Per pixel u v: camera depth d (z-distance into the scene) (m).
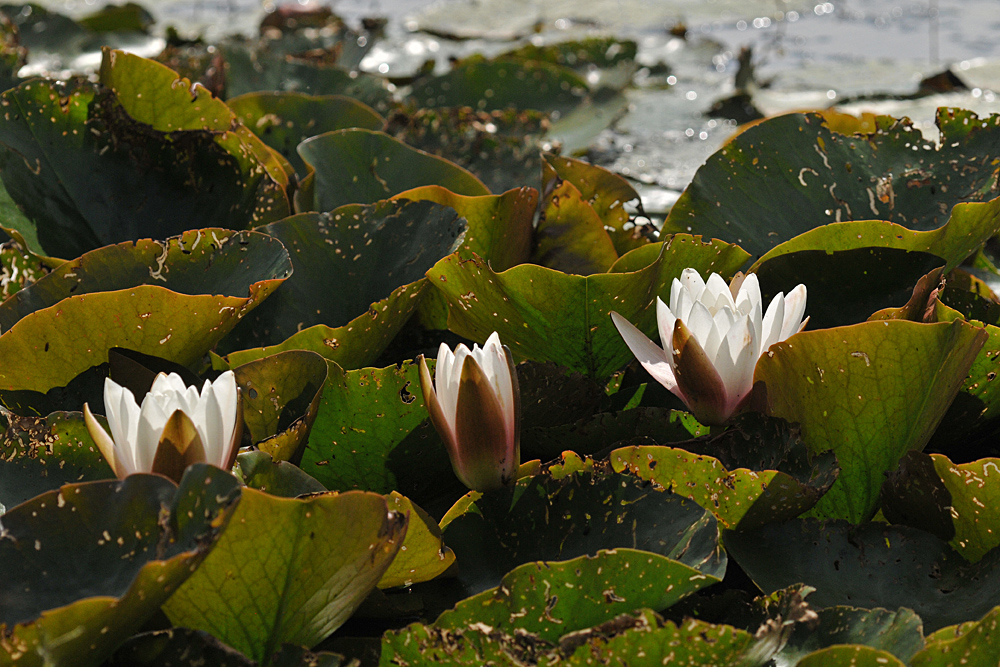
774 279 4.19
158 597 3.92
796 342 4.05
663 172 5.16
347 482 4.12
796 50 8.95
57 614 3.88
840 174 4.27
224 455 3.99
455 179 4.35
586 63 7.66
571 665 3.94
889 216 4.26
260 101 4.53
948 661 3.94
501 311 4.17
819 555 4.03
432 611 4.01
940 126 4.28
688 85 7.41
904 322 4.02
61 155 4.30
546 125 4.85
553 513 4.04
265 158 4.34
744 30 9.99
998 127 4.26
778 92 7.23
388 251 4.22
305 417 4.05
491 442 4.02
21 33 7.82
